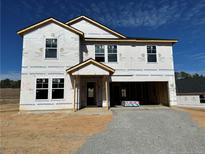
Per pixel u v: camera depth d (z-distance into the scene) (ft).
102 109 44.93
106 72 44.11
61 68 46.24
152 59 52.31
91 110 43.55
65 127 27.89
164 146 18.70
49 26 47.29
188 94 64.85
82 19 58.59
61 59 46.55
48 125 29.53
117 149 17.89
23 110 43.83
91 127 27.73
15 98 109.29
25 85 44.68
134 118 34.24
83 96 50.42
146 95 65.82
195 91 63.41
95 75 45.55
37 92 44.86
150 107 51.34
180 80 82.74
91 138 21.79
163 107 50.83
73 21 58.03
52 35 47.06
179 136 22.49
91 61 43.93
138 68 51.47
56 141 20.65
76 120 33.42
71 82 46.09
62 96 45.39
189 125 28.66
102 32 58.39
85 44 51.39
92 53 51.19
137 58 51.85
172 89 51.85
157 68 52.03
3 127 28.27
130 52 51.98
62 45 46.98
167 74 52.13
